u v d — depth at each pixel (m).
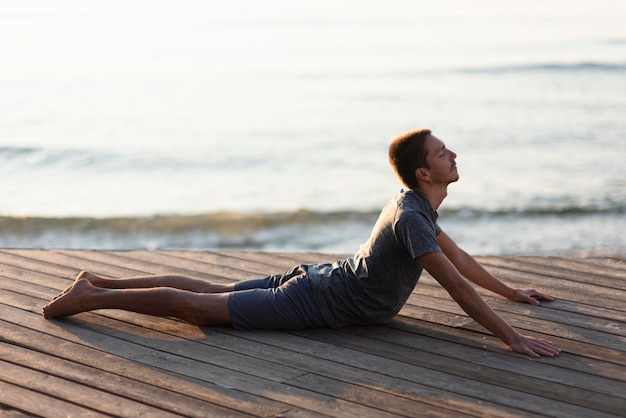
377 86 23.06
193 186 12.94
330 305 3.80
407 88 22.61
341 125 18.36
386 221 3.69
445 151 3.65
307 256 5.35
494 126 17.41
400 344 3.66
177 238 9.20
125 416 2.92
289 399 3.06
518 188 11.94
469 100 20.53
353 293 3.77
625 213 10.09
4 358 3.48
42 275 4.80
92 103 20.88
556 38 30.28
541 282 4.63
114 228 9.42
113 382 3.23
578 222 9.68
